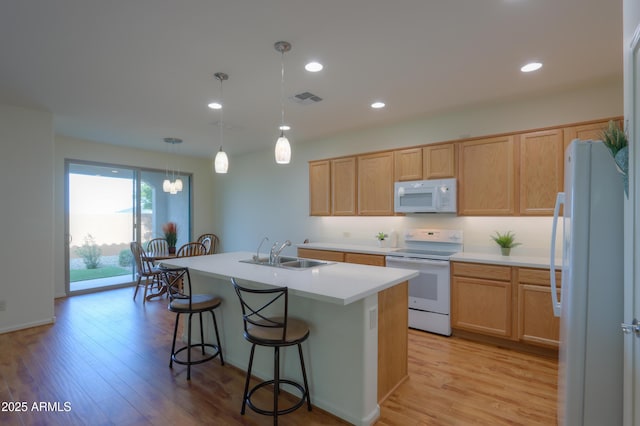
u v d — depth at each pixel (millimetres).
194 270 2727
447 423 2086
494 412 2197
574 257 1539
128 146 5895
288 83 3102
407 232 4387
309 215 5520
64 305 4754
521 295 3100
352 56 2584
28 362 2926
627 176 1358
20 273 3756
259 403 2314
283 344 2012
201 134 5031
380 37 2312
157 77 2951
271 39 2330
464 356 3049
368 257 4129
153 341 3428
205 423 2082
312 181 5109
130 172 6082
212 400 2342
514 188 3369
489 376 2676
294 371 2438
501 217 3723
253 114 4031
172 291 2865
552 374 2707
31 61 2633
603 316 1497
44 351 3160
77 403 2293
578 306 1533
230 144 5738
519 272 3111
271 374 2582
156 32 2230
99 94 3359
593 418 1519
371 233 4805
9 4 1900
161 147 5984
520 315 3107
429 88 3230
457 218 4023
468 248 3941
